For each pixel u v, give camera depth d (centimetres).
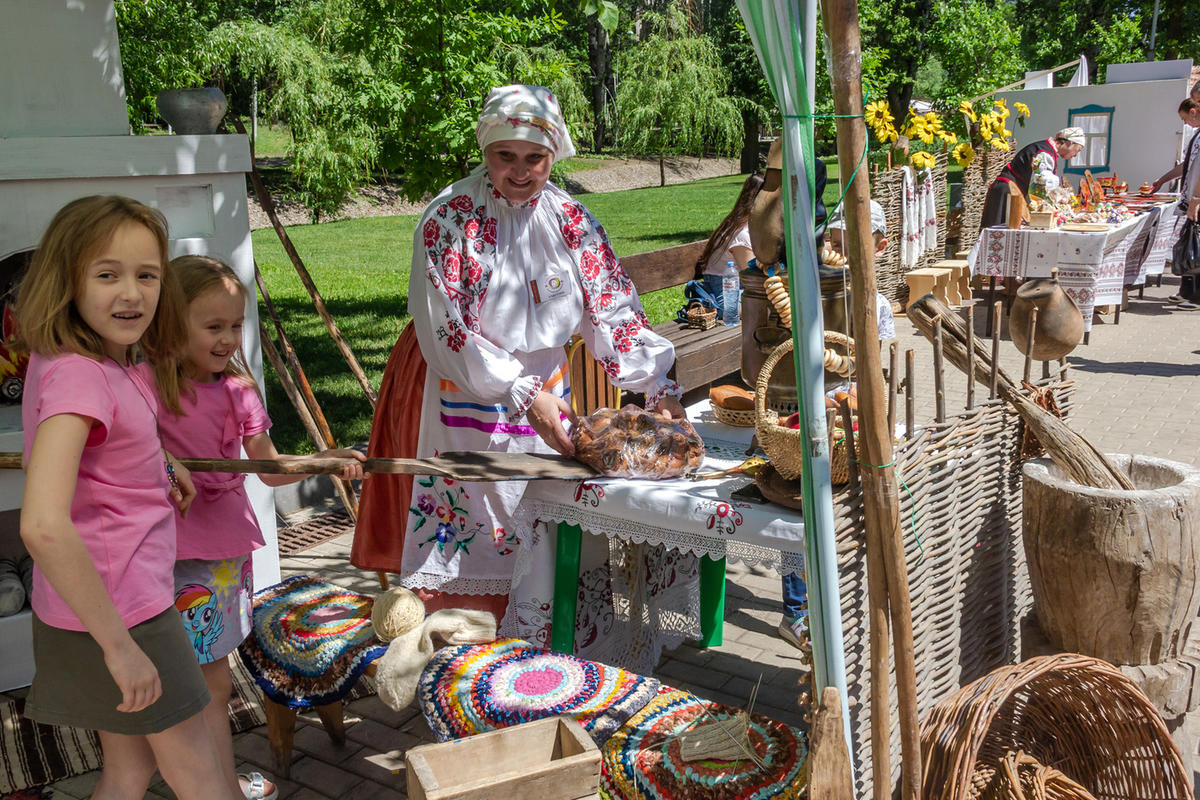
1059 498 282
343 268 1525
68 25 383
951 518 294
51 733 351
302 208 2480
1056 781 260
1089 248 930
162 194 401
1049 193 990
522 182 319
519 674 268
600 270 343
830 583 230
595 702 255
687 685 385
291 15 1658
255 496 436
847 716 236
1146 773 267
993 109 1219
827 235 408
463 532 340
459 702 258
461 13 596
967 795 223
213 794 241
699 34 3294
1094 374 837
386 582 389
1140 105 1355
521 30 617
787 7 202
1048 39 2644
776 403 304
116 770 244
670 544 284
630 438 301
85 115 392
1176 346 938
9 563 399
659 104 3403
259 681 308
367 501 380
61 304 209
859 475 245
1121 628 281
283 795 316
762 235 294
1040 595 296
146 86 1041
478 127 319
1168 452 625
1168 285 1289
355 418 712
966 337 310
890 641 271
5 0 369
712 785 224
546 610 325
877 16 1502
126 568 218
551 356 344
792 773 228
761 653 410
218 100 411
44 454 202
